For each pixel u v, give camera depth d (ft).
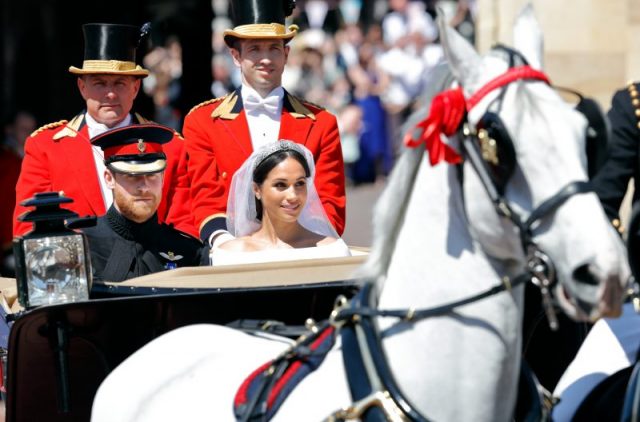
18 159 117.91
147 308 56.29
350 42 225.56
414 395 43.34
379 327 44.68
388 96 210.59
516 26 44.91
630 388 47.44
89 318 54.75
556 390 54.80
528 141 41.14
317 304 57.26
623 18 108.78
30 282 54.03
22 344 54.70
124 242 63.41
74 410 57.77
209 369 50.34
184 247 65.87
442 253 43.57
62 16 140.36
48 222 54.65
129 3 136.36
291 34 74.33
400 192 44.62
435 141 42.11
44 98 155.33
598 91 109.50
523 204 41.52
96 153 74.33
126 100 74.49
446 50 43.04
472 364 43.19
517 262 42.96
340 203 74.08
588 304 40.75
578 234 40.32
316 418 44.39
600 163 42.37
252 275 57.41
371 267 45.32
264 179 62.95
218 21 241.14
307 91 222.07
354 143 209.56
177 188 74.02
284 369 46.57
